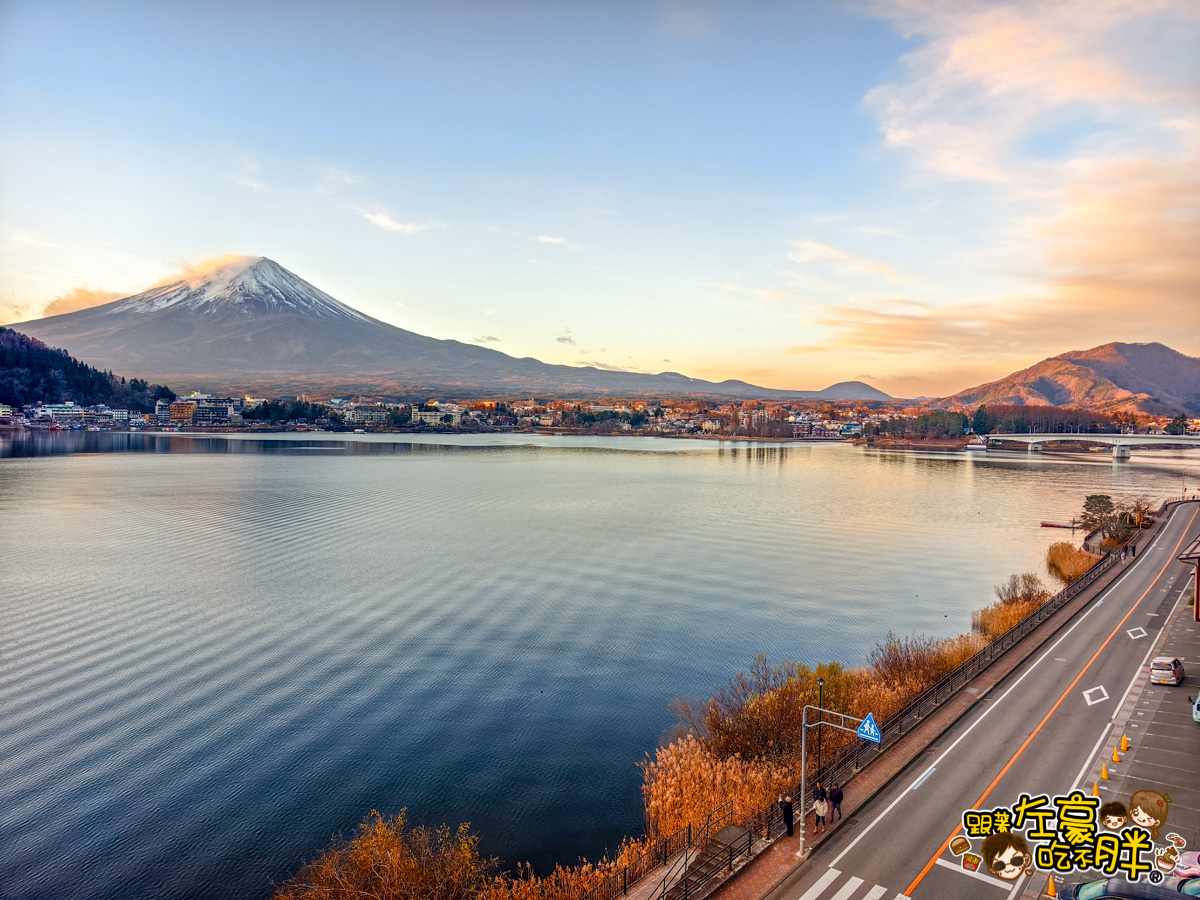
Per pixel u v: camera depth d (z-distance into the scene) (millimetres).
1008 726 50750
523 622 97375
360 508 191375
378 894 39406
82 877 46625
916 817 39906
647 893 35562
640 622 97438
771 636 92125
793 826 39281
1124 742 47094
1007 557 137625
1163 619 76688
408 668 80812
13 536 148875
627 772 59062
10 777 57562
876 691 57062
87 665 80062
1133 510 157000
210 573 120625
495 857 48062
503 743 63938
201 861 48094
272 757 61094
